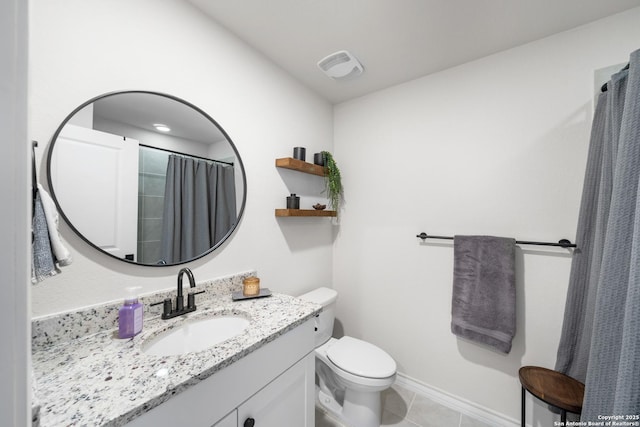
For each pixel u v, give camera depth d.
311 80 1.84
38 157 0.79
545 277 1.36
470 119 1.60
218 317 1.11
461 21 1.27
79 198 0.86
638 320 0.68
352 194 2.12
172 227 1.12
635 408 0.67
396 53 1.53
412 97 1.83
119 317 0.85
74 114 0.85
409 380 1.80
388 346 1.91
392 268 1.90
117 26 0.96
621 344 0.75
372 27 1.33
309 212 1.73
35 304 0.78
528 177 1.42
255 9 1.22
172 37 1.12
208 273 1.26
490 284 1.45
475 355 1.55
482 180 1.55
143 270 1.03
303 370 1.08
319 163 1.92
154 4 1.06
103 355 0.75
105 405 0.55
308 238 1.94
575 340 1.21
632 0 1.12
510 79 1.47
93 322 0.88
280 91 1.67
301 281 1.87
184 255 1.15
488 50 1.49
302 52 1.54
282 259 1.70
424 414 1.56
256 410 0.86
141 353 0.76
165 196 1.09
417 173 1.80
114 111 0.95
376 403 1.43
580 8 1.18
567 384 1.17
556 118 1.34
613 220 0.86
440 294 1.70
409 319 1.82
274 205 1.63
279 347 0.95
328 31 1.36
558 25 1.29
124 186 0.97
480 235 1.53
